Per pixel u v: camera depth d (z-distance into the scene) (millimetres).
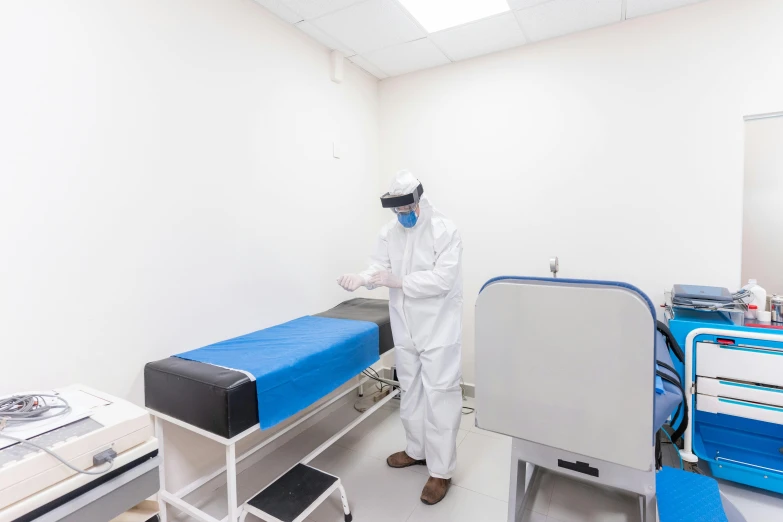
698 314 2055
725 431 1985
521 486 1565
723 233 2189
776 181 2145
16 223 1265
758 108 2078
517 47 2650
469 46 2635
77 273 1418
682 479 1470
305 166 2477
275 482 1628
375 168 3205
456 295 1832
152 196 1649
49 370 1354
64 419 1007
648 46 2291
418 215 1824
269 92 2205
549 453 1262
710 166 2195
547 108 2584
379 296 3285
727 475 1816
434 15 2279
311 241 2549
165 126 1689
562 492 1837
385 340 2254
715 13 2133
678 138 2256
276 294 2283
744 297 2020
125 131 1548
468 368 2959
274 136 2244
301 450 2256
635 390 1001
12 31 1241
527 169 2672
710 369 1802
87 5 1422
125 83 1544
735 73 2113
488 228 2830
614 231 2447
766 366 1704
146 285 1634
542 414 1144
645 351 978
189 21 1776
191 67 1790
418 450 1971
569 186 2553
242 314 2068
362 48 2646
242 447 2080
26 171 1282
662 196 2312
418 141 3064
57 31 1346
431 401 1771
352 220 2943
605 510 1717
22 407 1046
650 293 2377
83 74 1416
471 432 2422
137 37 1579
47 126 1327
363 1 2121
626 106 2369
